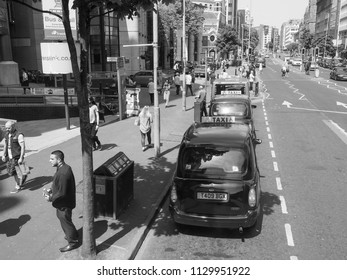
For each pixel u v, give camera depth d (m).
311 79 52.19
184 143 7.41
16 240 7.06
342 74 48.91
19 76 37.38
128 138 15.68
